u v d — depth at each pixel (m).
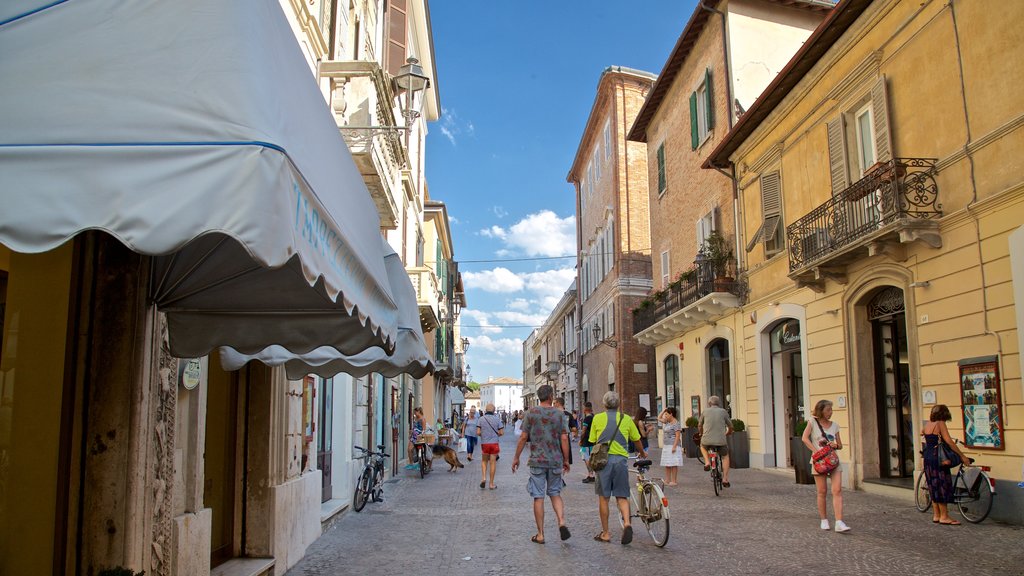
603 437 8.68
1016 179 9.34
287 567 7.50
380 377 17.75
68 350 4.32
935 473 9.41
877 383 13.34
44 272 4.39
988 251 9.82
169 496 4.81
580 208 46.94
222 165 2.89
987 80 9.88
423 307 22.03
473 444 24.77
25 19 3.29
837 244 13.09
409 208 22.61
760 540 8.48
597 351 39.56
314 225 3.41
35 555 4.16
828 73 14.22
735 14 19.75
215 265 4.50
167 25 3.25
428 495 14.39
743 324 18.86
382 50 16.56
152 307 4.54
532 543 8.74
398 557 8.09
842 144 13.68
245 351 5.47
